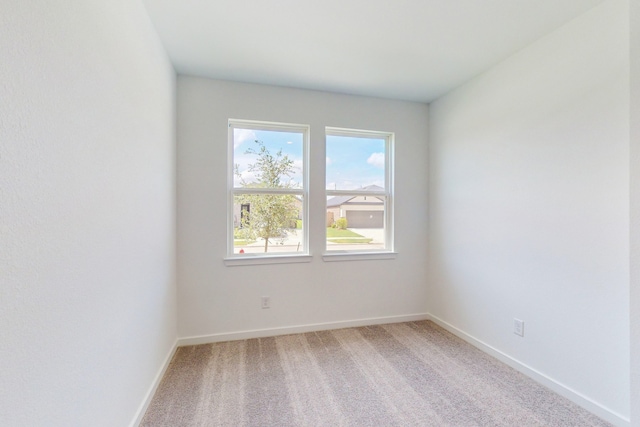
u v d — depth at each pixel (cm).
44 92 84
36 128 81
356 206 310
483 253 249
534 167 204
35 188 81
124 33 139
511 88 222
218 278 263
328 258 291
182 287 255
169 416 167
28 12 77
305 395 187
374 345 258
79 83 101
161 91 202
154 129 186
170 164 229
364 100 301
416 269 320
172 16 177
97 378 114
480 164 252
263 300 274
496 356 234
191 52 218
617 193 157
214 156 261
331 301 294
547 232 195
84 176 105
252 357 235
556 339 189
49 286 86
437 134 309
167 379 204
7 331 71
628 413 153
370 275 305
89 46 107
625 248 154
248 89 269
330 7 170
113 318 128
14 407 73
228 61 232
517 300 217
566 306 183
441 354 242
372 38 202
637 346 136
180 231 254
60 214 91
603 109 163
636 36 135
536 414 169
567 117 182
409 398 184
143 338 166
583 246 173
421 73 252
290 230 290
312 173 287
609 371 161
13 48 72
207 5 168
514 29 190
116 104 130
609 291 161
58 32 90
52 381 88
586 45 171
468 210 266
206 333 261
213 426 160
